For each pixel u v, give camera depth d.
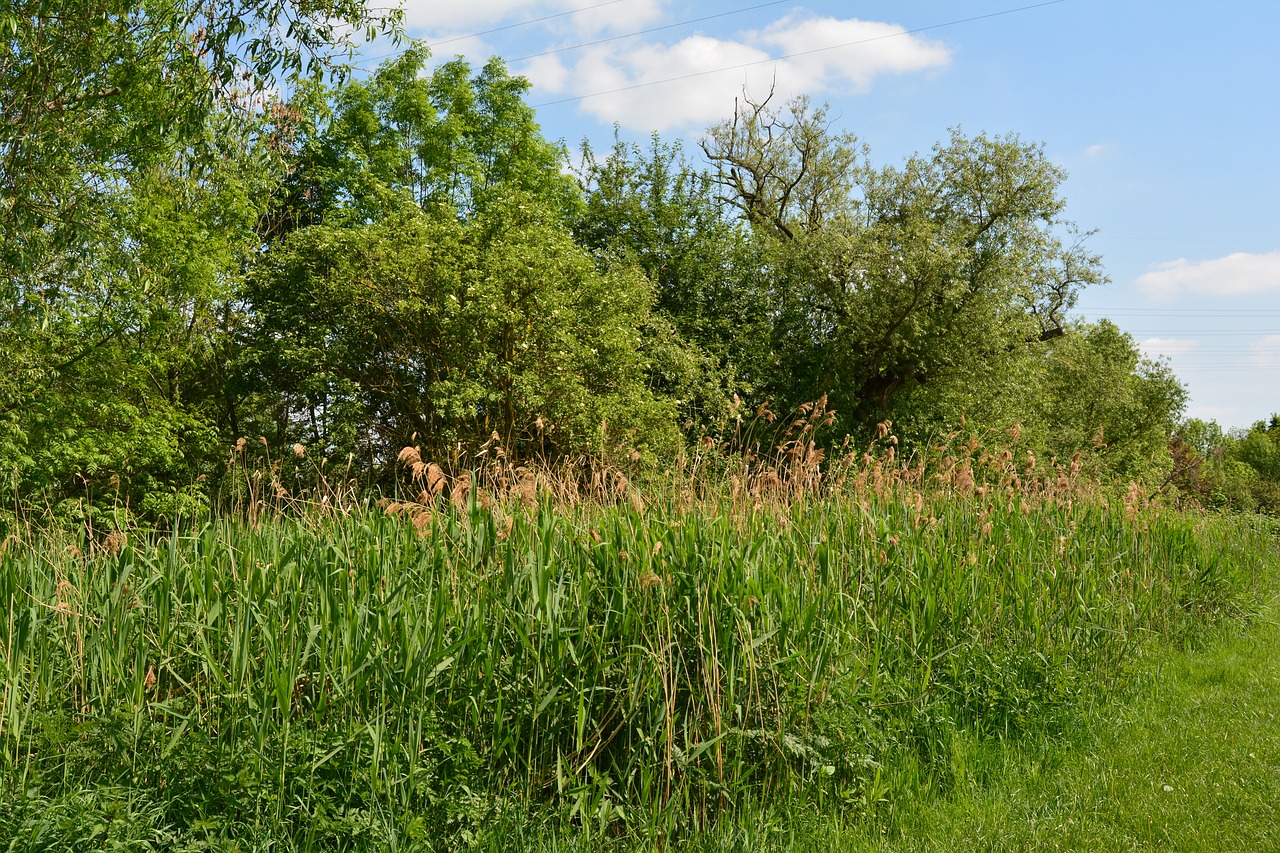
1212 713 6.99
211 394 20.84
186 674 4.66
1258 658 8.87
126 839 3.38
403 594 4.68
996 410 25.84
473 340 16.95
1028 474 10.23
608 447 15.61
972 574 7.17
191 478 16.95
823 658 5.27
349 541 5.57
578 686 4.56
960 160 28.91
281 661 4.27
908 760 5.36
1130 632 8.67
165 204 16.42
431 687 4.34
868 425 25.89
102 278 13.30
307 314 18.78
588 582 5.01
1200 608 10.24
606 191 27.48
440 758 4.15
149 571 5.08
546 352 17.20
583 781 4.47
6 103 11.48
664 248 26.44
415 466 5.63
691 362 21.39
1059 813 5.07
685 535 5.46
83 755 3.79
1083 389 38.91
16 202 11.09
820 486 7.88
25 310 11.73
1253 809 5.12
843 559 6.51
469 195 25.70
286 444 17.97
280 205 23.50
